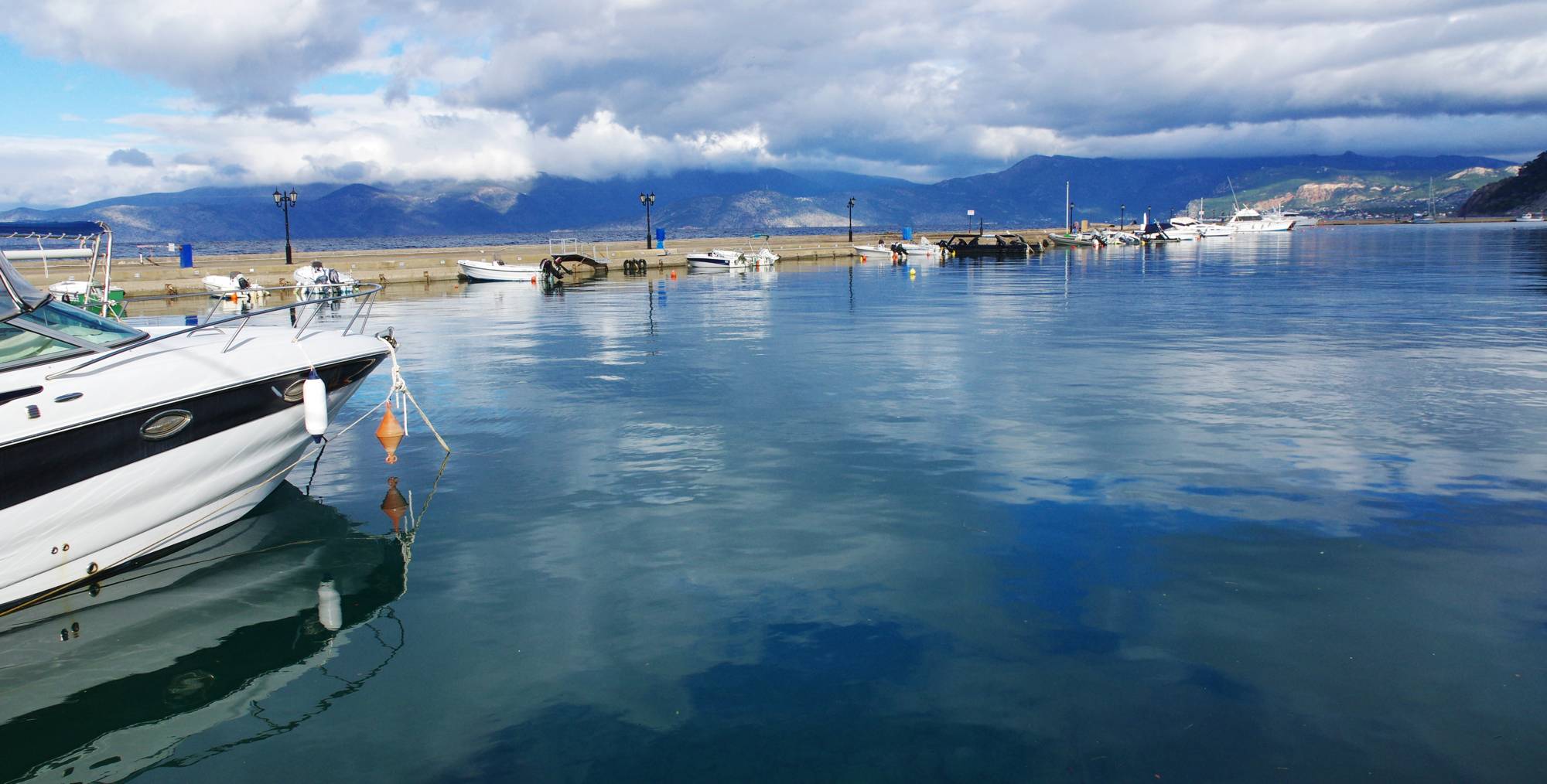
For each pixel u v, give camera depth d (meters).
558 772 4.74
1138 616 6.43
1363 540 7.94
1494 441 11.44
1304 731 4.97
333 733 5.24
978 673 5.65
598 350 21.52
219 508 9.03
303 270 41.31
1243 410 13.56
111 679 6.08
